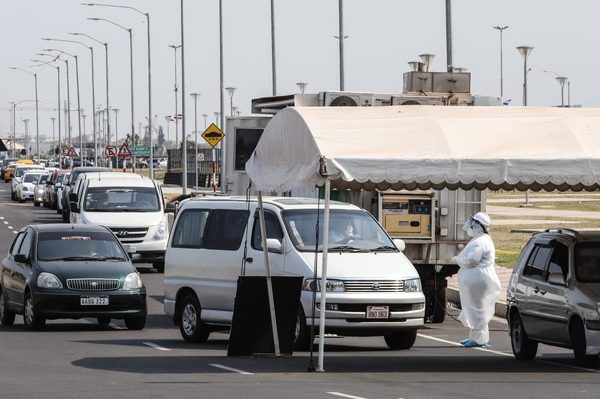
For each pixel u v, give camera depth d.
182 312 53.06
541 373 42.56
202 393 36.62
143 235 88.12
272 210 50.56
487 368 44.12
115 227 87.50
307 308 47.56
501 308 66.50
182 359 45.94
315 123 43.00
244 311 46.44
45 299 56.16
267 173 45.72
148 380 39.75
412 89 65.81
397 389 37.78
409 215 58.84
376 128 43.03
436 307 60.56
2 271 61.19
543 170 42.22
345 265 48.03
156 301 71.62
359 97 64.88
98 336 54.94
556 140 43.19
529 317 46.28
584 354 43.06
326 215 42.09
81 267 57.12
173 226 54.75
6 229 135.75
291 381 39.69
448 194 59.31
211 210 52.94
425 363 45.53
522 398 35.94
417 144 42.50
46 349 49.25
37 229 59.91
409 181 41.84
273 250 49.06
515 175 42.19
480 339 51.50
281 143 44.88
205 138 137.12
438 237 59.28
